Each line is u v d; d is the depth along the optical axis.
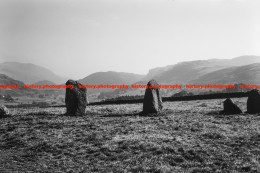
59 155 16.72
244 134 19.88
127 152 16.66
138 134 20.75
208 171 13.55
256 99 29.55
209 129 21.92
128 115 31.11
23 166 15.11
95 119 28.20
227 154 15.88
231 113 29.53
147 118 27.95
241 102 41.31
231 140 18.50
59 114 32.88
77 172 13.93
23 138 20.31
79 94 31.83
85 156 16.41
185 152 16.30
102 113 33.75
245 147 16.98
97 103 58.19
